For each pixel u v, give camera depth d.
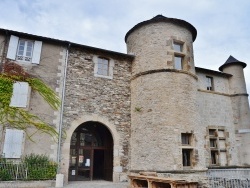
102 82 11.23
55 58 10.50
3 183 7.98
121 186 8.91
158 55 11.02
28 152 9.02
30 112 9.44
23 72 9.75
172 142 9.62
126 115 11.35
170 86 10.43
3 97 9.16
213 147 12.96
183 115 10.15
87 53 11.30
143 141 10.28
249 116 13.95
